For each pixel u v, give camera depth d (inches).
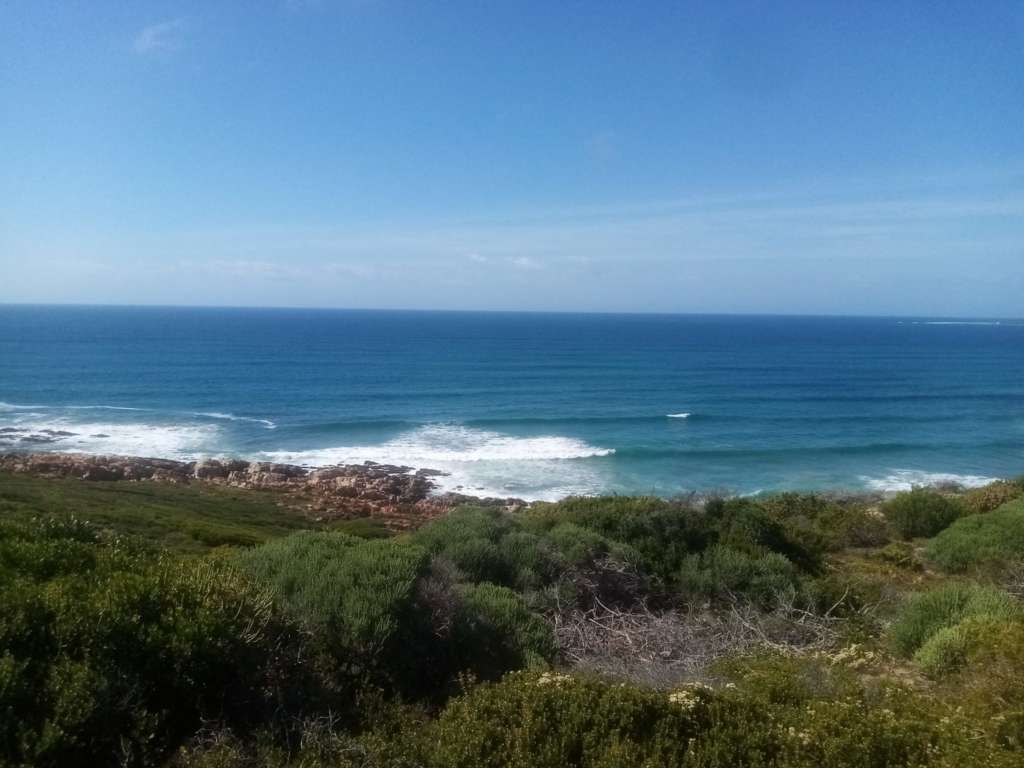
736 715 189.2
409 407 2439.7
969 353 5032.0
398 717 209.6
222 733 182.2
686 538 515.5
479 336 6530.5
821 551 609.0
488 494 1376.7
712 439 1918.1
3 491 930.1
